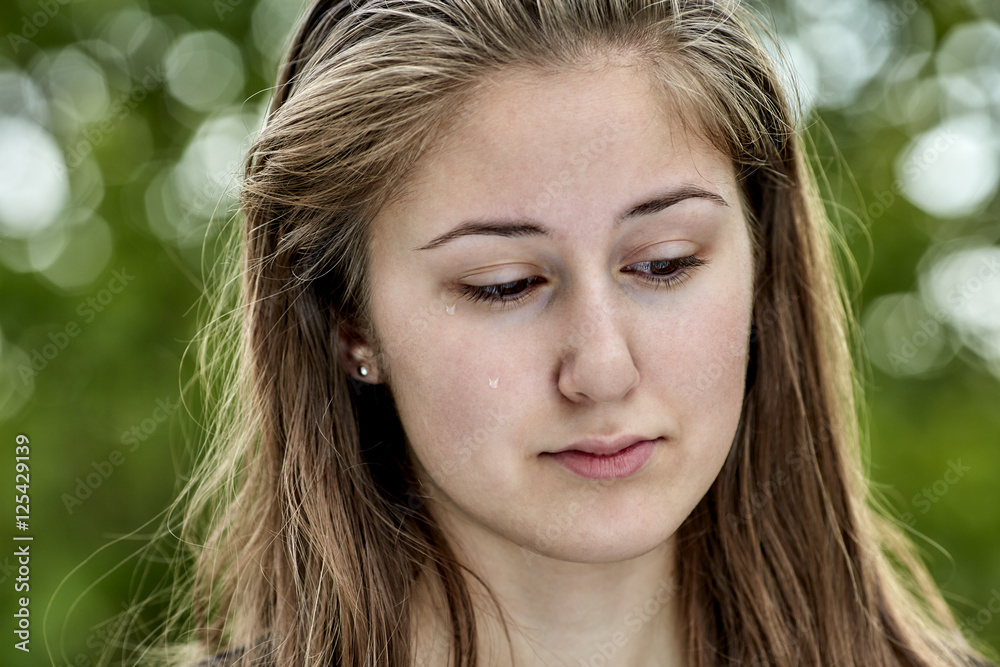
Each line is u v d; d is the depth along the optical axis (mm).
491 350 1149
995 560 2904
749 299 1267
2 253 2914
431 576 1351
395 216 1173
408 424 1234
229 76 3158
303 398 1404
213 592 1690
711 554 1498
